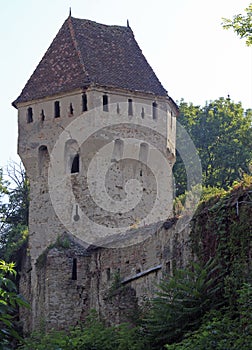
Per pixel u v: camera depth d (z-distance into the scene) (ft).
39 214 186.39
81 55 188.96
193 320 109.81
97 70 186.09
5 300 75.00
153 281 134.51
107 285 161.27
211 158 239.30
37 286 176.86
